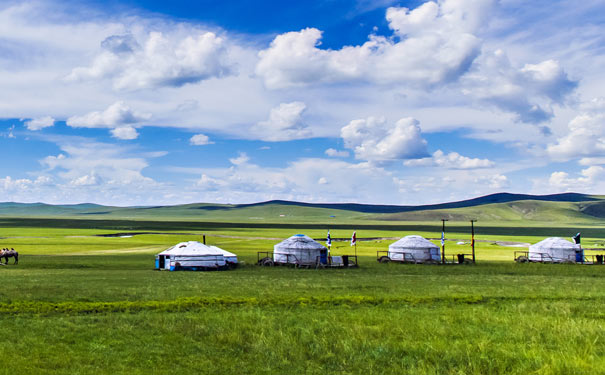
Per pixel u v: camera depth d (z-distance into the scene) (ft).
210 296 100.63
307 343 63.00
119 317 77.20
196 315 79.61
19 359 53.42
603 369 51.55
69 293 99.71
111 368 52.08
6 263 185.47
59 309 82.23
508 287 125.18
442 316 80.48
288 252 206.59
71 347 59.67
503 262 232.73
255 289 114.73
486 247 355.56
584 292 115.55
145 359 55.83
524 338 65.72
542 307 90.89
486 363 54.65
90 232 563.07
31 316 76.89
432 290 116.67
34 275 138.62
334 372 52.47
